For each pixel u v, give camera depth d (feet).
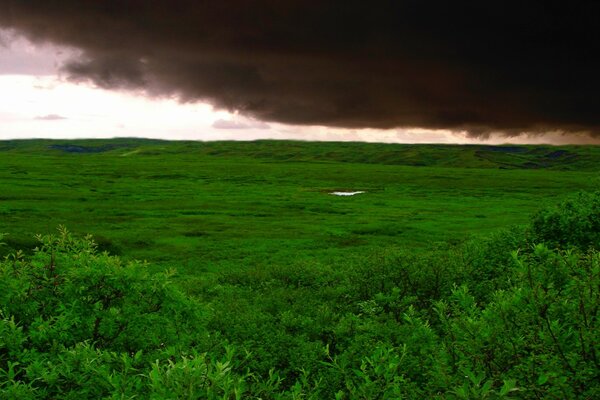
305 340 32.68
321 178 449.48
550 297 15.71
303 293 51.80
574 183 411.95
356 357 26.09
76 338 23.17
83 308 23.76
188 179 408.05
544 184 404.36
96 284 24.50
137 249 121.60
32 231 137.69
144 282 25.25
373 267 43.70
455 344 17.83
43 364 19.16
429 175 486.38
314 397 16.89
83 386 16.46
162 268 100.99
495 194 333.21
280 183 398.62
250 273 66.44
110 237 133.90
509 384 12.84
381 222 183.42
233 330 34.81
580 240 46.57
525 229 51.26
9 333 19.75
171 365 12.91
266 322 37.17
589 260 17.66
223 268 102.47
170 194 284.41
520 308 16.53
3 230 134.82
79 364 17.19
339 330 32.76
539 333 15.47
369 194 324.80
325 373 25.63
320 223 181.16
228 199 267.80
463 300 20.25
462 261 44.65
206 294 56.85
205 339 26.61
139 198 258.37
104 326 23.99
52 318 22.00
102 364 17.67
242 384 13.91
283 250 125.49
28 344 22.33
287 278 63.77
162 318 25.21
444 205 260.01
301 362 27.91
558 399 13.85
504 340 16.40
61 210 194.49
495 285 37.01
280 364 28.76
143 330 24.89
